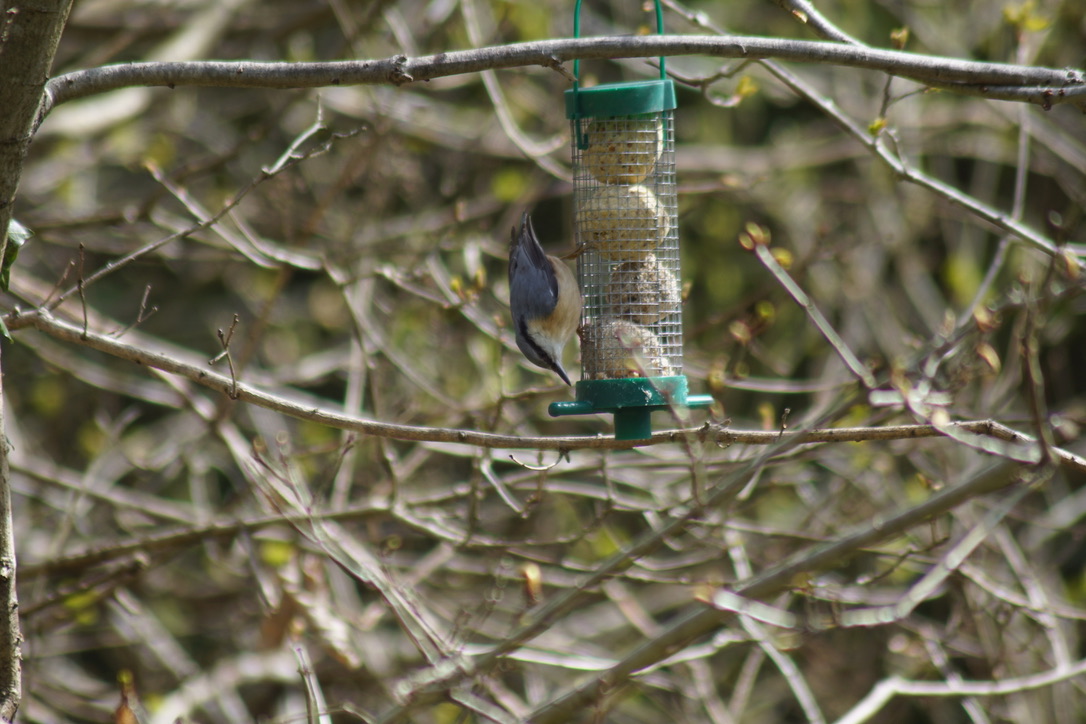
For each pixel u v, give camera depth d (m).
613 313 8.33
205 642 16.75
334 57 12.28
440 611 11.01
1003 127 16.02
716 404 8.52
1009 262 16.34
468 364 13.87
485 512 14.15
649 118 8.29
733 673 15.08
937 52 16.22
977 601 11.08
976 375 7.88
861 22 17.30
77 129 14.40
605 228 8.36
